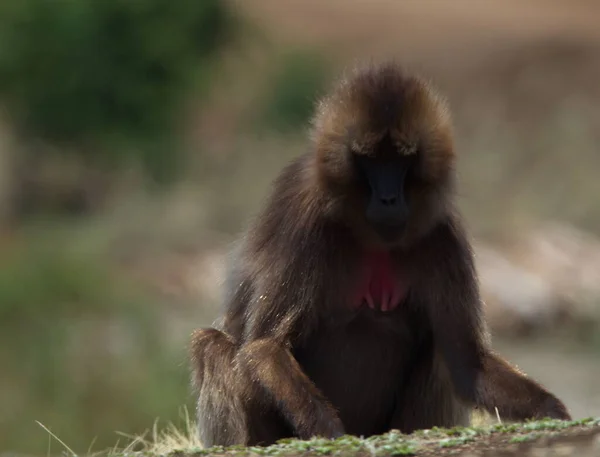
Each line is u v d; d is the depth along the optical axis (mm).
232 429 8305
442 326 8242
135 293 19406
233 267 8852
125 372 15445
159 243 23656
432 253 8164
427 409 8508
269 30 37156
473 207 24891
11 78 27406
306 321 8133
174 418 14422
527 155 27531
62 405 14781
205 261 22984
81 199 27031
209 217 24953
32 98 27391
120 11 27516
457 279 8188
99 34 27547
